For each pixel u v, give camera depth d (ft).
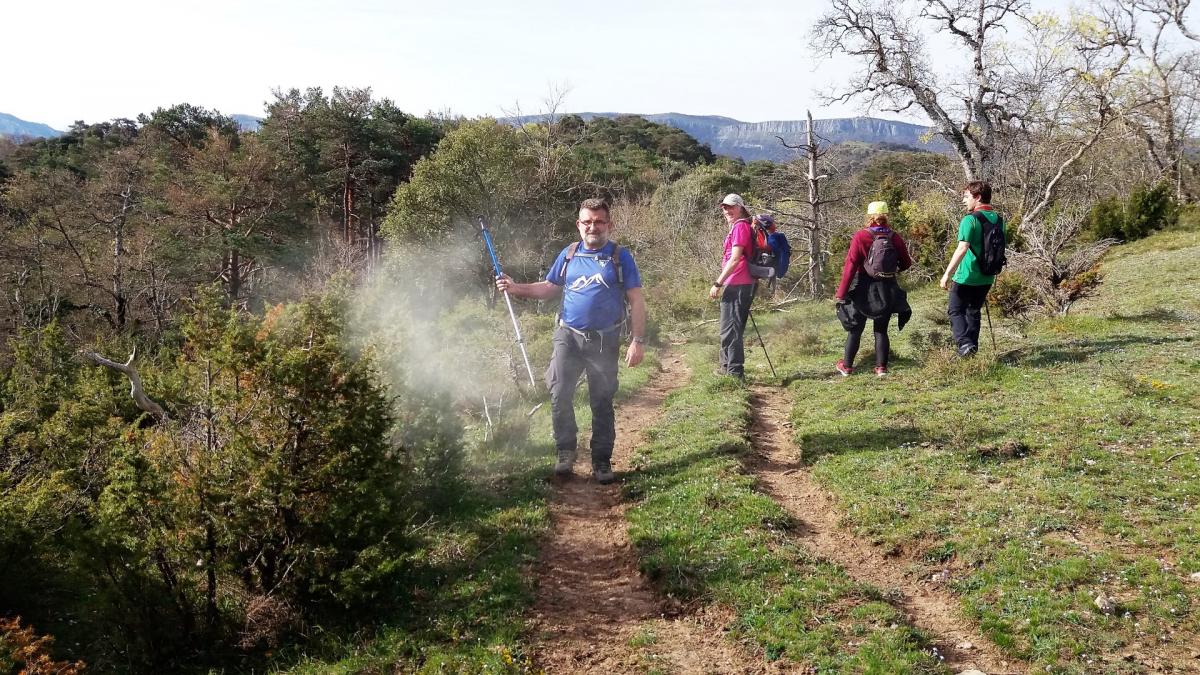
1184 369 27.20
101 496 15.83
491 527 19.30
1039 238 44.78
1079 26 81.61
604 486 22.50
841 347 40.91
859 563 17.10
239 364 15.78
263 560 16.37
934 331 34.45
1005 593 14.74
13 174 155.22
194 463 15.89
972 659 13.26
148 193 127.13
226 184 125.08
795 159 76.48
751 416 28.53
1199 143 115.24
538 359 37.06
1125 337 32.94
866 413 26.61
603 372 21.86
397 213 122.01
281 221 134.51
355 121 160.86
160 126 172.86
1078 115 83.82
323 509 15.90
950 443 22.45
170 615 15.58
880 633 13.83
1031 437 22.16
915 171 112.47
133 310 106.52
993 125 85.46
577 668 13.75
